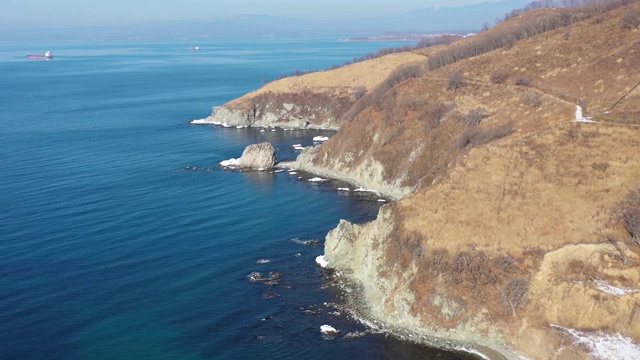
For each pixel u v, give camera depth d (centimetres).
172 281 7681
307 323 6681
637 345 5478
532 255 6544
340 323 6681
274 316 6825
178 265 8175
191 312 6900
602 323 5756
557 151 8069
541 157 8044
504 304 6269
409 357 6000
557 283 6175
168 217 10231
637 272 6056
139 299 7194
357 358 6000
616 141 7969
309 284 7644
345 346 6216
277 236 9344
